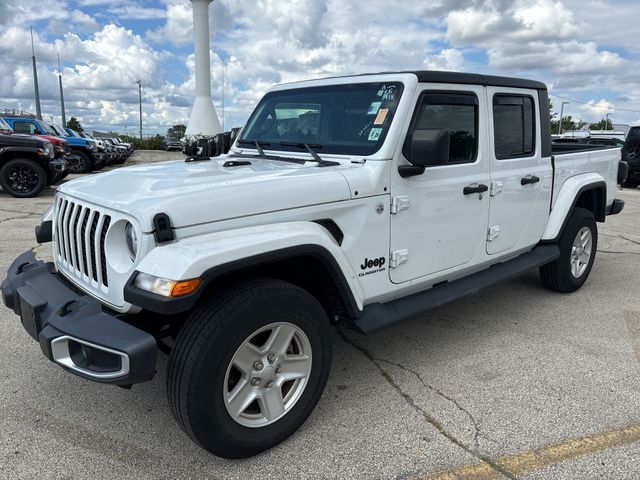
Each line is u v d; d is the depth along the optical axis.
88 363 2.39
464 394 3.33
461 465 2.63
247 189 2.66
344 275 2.90
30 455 2.68
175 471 2.59
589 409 3.15
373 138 3.26
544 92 4.55
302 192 2.81
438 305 3.53
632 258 6.90
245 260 2.42
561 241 5.01
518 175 4.24
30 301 2.73
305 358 2.80
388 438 2.86
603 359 3.84
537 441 2.83
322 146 3.54
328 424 2.99
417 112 3.32
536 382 3.49
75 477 2.53
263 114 4.20
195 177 2.91
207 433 2.44
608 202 5.80
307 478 2.55
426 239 3.51
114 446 2.78
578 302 5.11
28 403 3.17
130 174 3.13
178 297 2.21
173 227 2.40
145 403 3.20
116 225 2.52
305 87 3.92
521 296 5.28
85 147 18.64
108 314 2.49
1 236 7.41
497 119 4.00
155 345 2.31
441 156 2.96
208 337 2.36
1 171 11.52
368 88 3.47
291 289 2.64
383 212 3.18
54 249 3.28
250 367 2.59
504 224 4.20
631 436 2.87
